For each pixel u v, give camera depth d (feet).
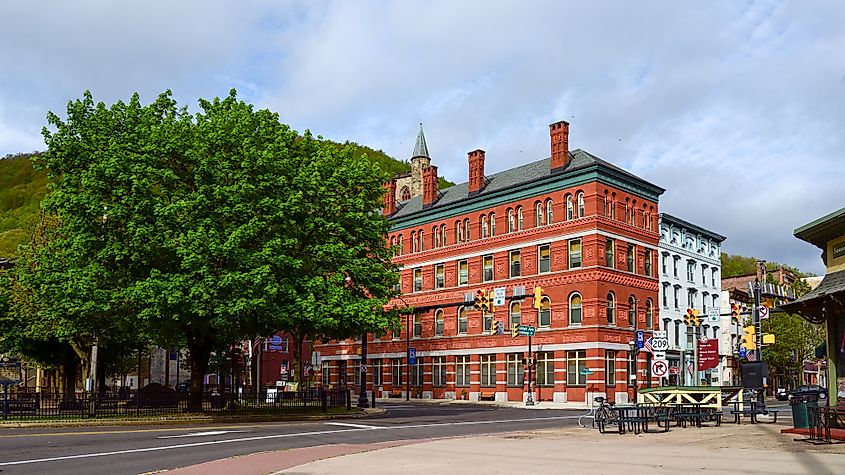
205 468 53.31
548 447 67.10
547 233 197.06
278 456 61.00
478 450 64.54
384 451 63.93
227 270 105.60
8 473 51.47
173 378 230.27
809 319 79.51
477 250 215.51
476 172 220.64
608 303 188.85
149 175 106.52
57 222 143.02
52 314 113.19
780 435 76.07
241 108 123.65
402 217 240.12
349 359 256.93
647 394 106.52
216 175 108.58
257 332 120.16
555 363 190.70
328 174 131.85
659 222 215.51
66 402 105.50
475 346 212.64
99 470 53.01
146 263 107.45
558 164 199.00
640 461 54.29
